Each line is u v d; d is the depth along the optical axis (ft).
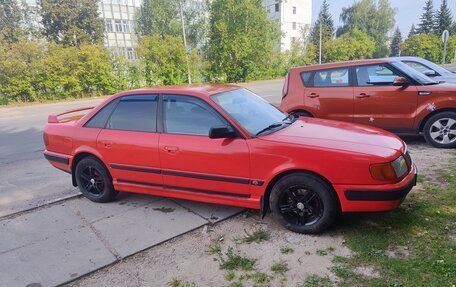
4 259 11.25
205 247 11.27
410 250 9.98
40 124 41.16
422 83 19.79
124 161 14.12
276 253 10.57
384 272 9.12
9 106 65.67
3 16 115.55
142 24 145.38
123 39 169.17
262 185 11.67
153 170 13.55
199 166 12.51
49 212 14.75
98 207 15.01
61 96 73.67
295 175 11.24
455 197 13.02
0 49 67.10
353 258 9.91
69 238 12.39
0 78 67.41
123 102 14.48
